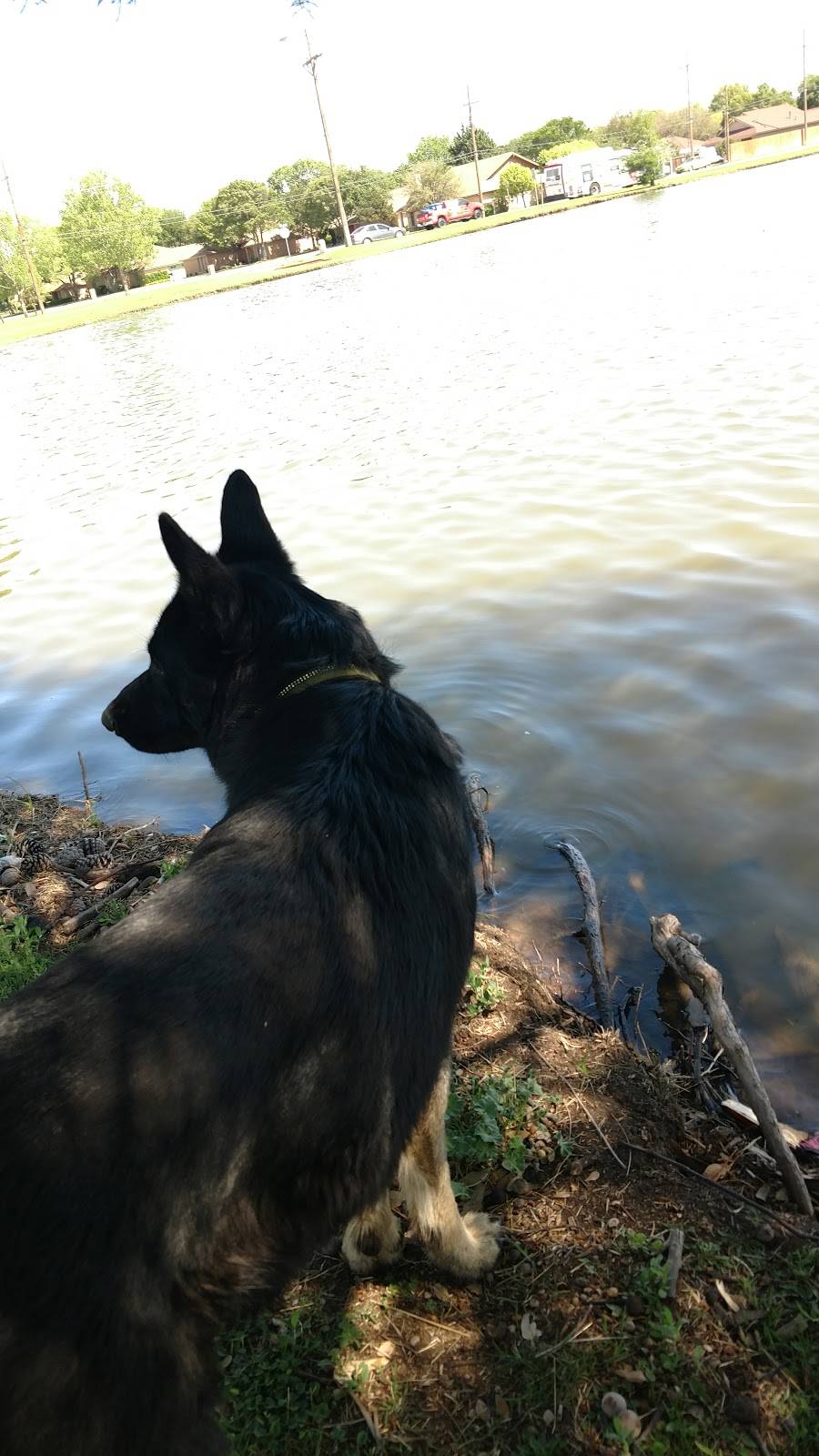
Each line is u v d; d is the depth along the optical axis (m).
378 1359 2.71
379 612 8.12
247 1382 2.68
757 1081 3.20
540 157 100.38
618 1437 2.41
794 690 6.11
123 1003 1.81
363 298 35.66
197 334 36.38
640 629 7.21
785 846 4.89
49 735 7.32
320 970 2.01
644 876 4.89
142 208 88.19
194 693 2.93
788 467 10.04
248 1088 1.84
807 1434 2.40
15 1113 1.66
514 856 5.16
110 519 12.89
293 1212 1.98
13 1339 1.55
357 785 2.42
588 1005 4.18
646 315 20.33
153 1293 1.69
